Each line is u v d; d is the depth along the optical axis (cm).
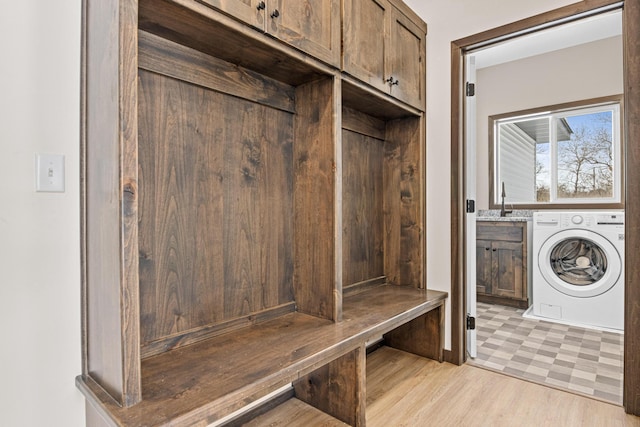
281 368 122
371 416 172
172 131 139
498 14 215
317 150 177
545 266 330
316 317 177
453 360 230
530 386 201
